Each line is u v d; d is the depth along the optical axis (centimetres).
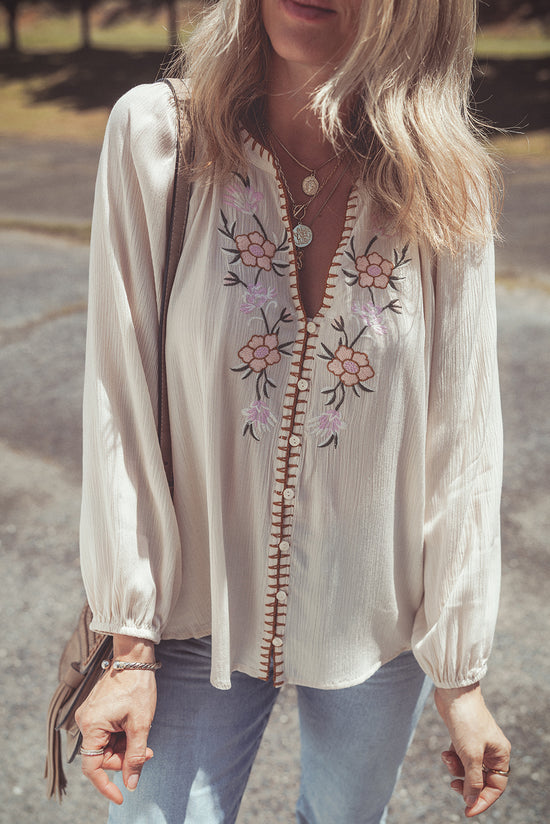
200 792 134
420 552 134
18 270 726
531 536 338
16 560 322
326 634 131
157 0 2878
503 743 133
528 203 916
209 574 135
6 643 277
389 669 140
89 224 899
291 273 120
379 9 111
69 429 436
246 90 120
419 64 117
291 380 120
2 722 243
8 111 1888
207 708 135
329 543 126
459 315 126
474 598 131
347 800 148
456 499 131
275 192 120
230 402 120
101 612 127
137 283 121
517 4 2517
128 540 124
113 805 136
